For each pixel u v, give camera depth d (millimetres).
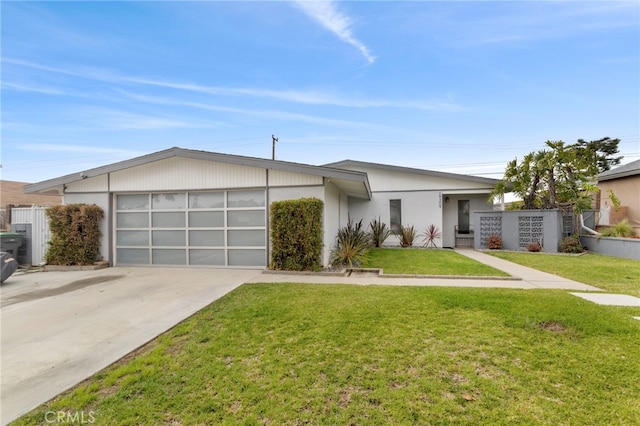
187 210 8961
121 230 9312
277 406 2408
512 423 2180
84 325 4289
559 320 4012
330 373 2865
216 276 7539
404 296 5312
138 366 3068
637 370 2838
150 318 4547
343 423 2209
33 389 2736
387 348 3346
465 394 2516
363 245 9664
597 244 10953
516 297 5082
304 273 7613
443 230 14828
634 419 2205
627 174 12477
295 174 8289
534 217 11594
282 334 3771
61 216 8891
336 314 4434
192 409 2391
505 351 3225
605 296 5242
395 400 2451
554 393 2518
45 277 7703
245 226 8633
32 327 4227
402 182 14078
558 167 11773
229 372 2918
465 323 3996
